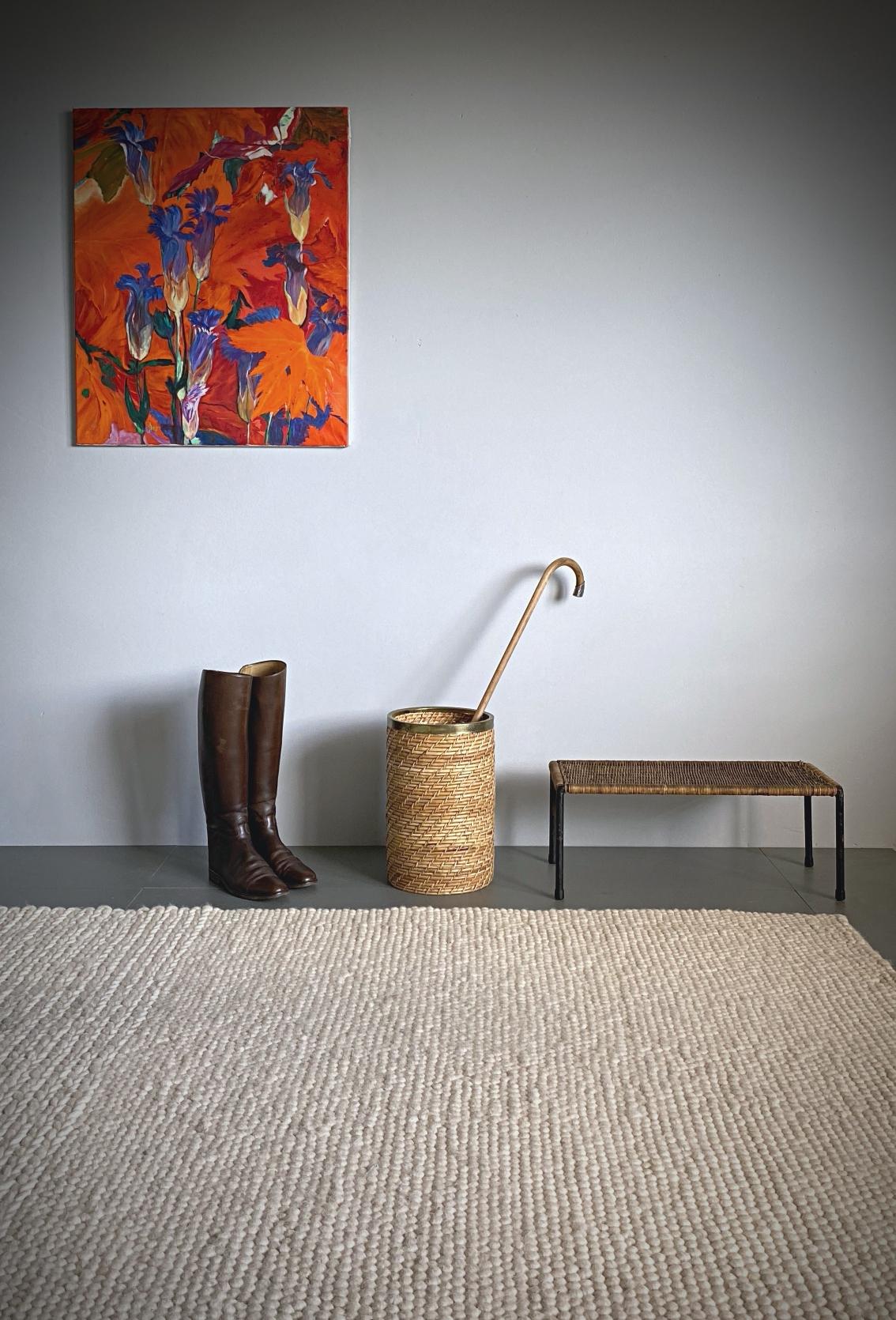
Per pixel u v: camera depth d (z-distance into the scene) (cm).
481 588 354
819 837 362
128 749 361
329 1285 160
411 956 273
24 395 349
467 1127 201
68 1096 209
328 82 339
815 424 348
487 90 339
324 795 362
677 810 363
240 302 344
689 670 357
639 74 339
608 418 349
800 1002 249
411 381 347
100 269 344
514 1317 155
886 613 354
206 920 295
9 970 264
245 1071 219
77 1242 169
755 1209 178
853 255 343
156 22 338
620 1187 184
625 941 283
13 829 364
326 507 352
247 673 343
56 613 356
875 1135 199
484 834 323
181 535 353
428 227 343
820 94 338
